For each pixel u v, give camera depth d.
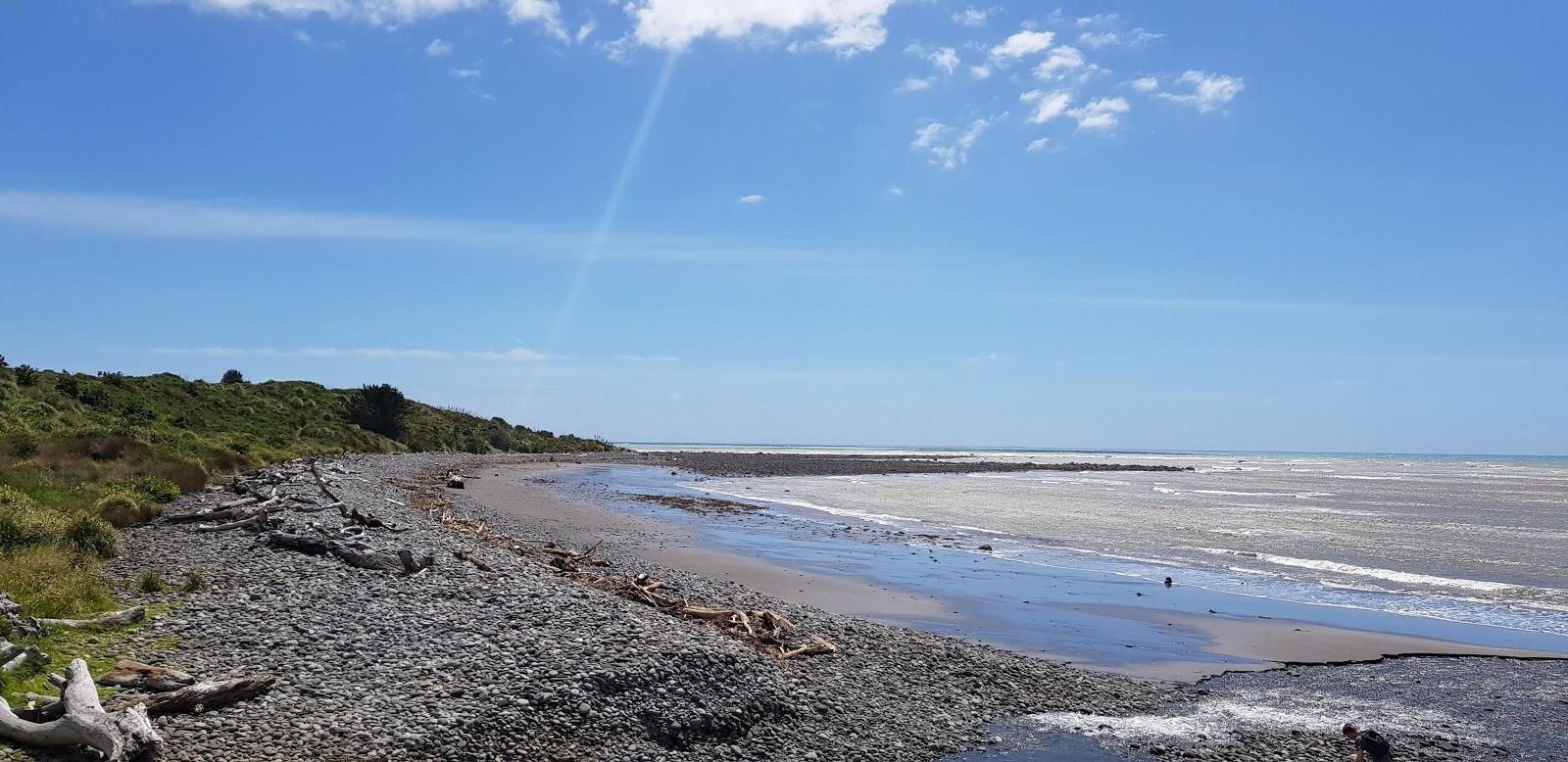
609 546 30.20
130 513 23.36
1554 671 18.09
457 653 12.79
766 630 17.53
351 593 15.80
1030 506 53.38
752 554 30.41
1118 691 16.17
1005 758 12.82
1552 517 48.59
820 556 30.62
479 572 18.47
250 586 15.92
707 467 93.69
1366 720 15.02
